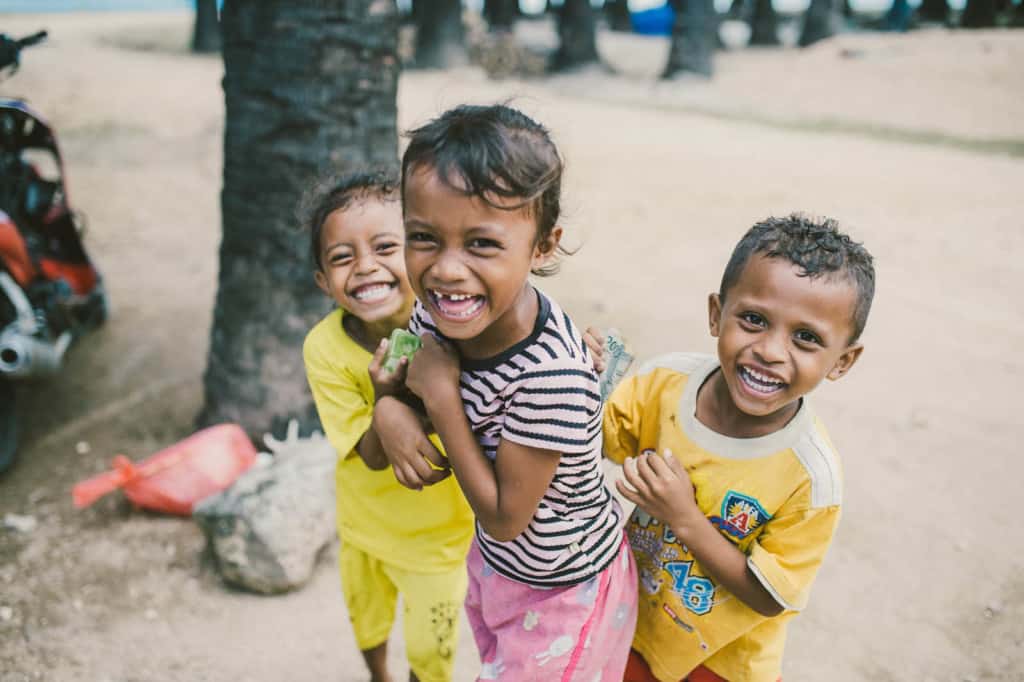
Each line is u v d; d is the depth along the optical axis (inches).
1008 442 152.6
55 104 452.1
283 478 118.0
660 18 1107.3
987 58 637.3
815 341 54.9
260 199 128.0
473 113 48.5
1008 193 336.5
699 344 190.4
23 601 110.3
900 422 159.2
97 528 125.9
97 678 98.8
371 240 73.7
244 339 135.9
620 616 63.4
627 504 126.1
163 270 236.4
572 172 358.9
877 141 462.3
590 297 219.6
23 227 160.1
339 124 124.8
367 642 88.0
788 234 56.2
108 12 1373.0
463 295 48.7
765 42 856.9
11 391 141.6
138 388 168.4
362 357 76.9
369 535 79.4
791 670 101.5
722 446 60.3
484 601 65.1
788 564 59.3
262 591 113.3
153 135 402.6
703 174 366.0
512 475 54.4
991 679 100.1
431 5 678.5
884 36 775.1
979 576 117.8
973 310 214.2
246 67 123.7
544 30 994.1
